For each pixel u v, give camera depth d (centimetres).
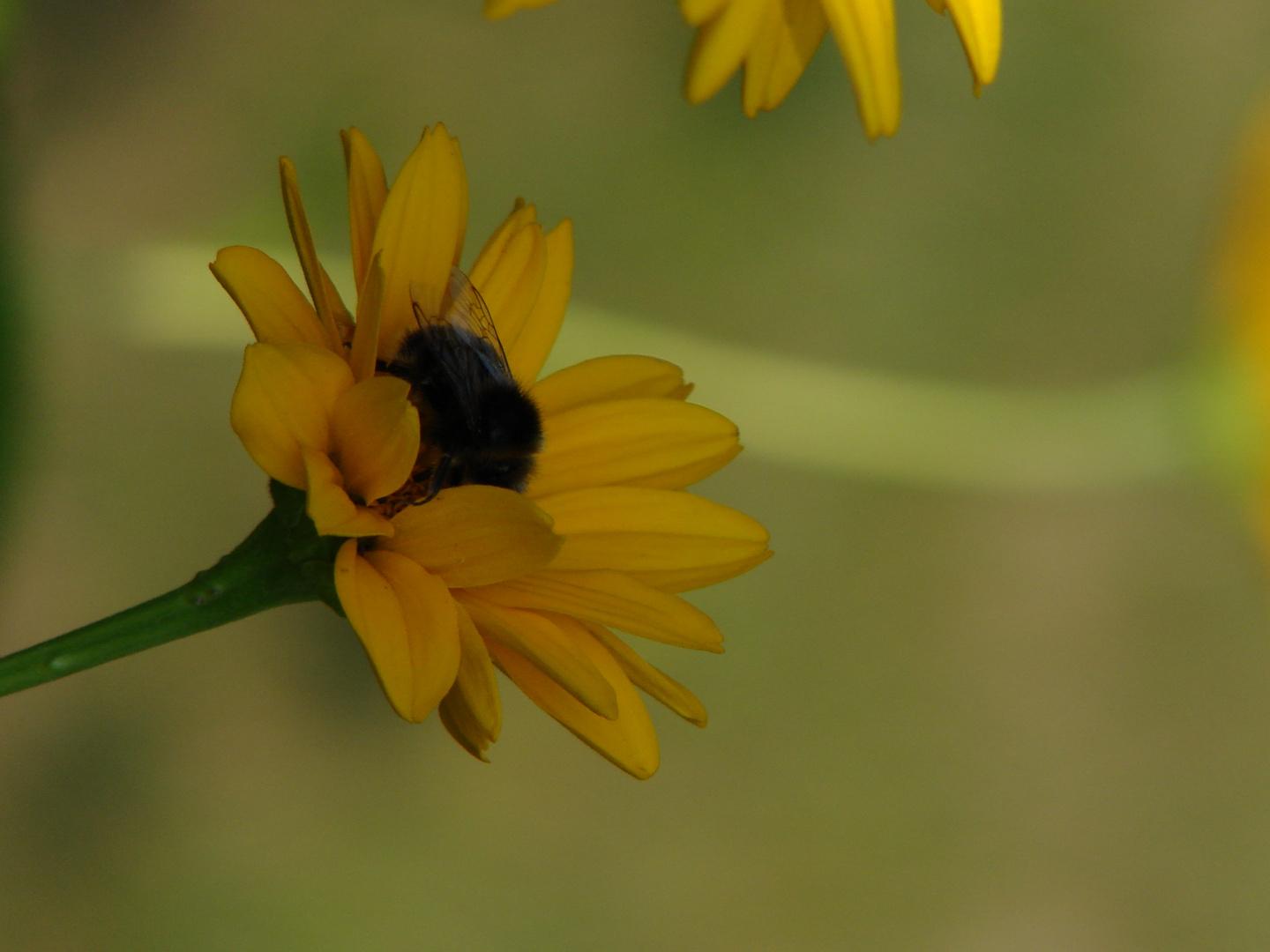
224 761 77
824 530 89
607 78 88
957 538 91
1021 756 90
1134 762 91
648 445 53
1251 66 96
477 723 51
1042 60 94
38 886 72
